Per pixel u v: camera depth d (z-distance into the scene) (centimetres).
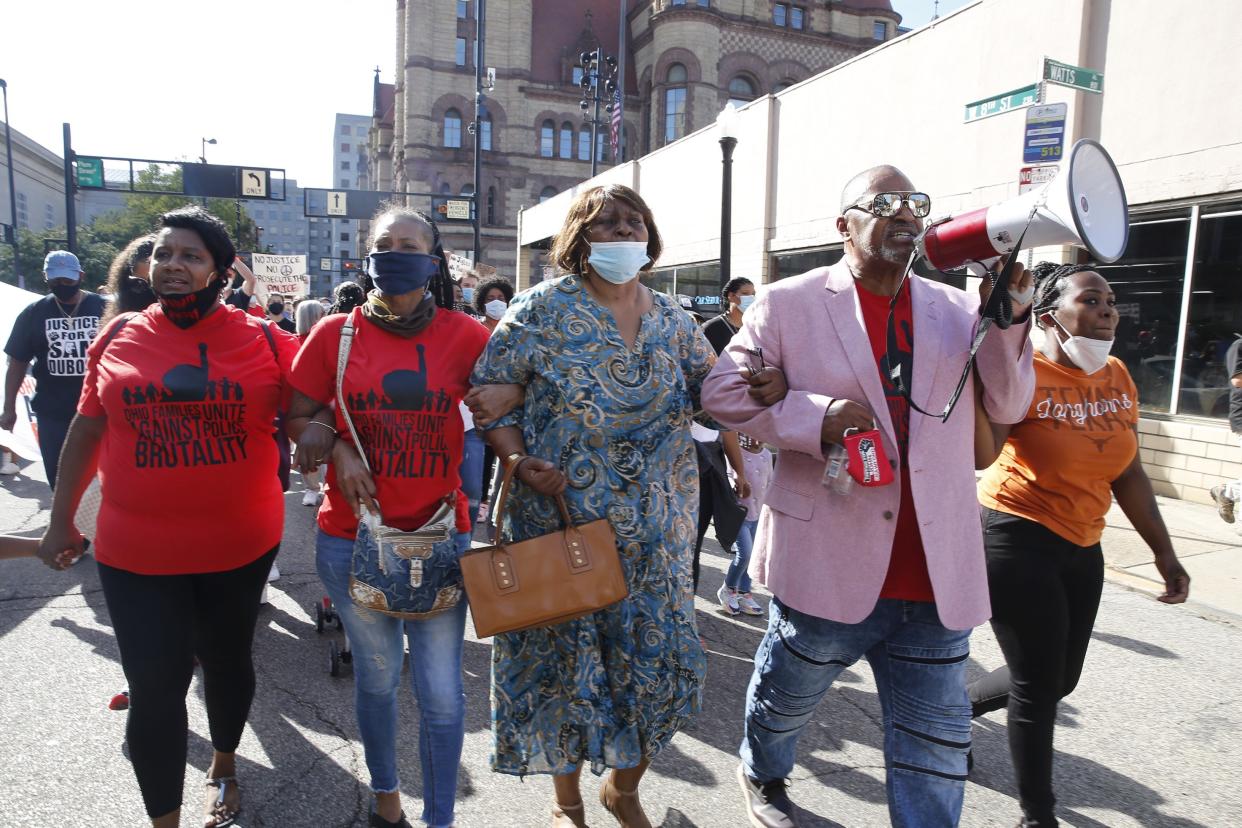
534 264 3538
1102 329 248
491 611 219
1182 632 448
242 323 255
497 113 5225
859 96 1109
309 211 2923
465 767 310
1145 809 287
